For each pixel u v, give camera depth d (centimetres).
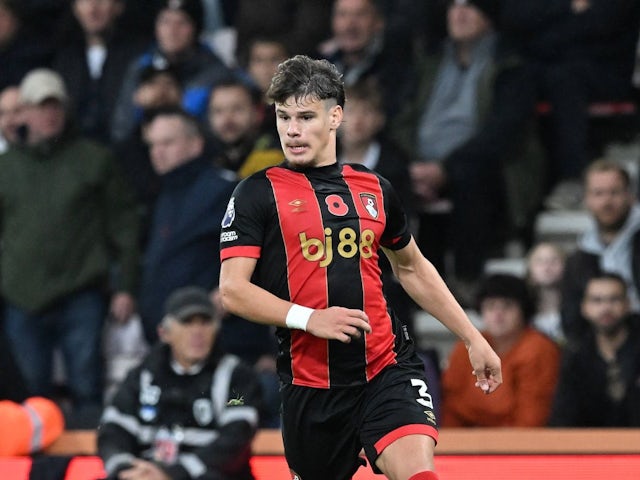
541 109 3250
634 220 2895
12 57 3531
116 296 3053
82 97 3438
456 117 3238
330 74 1505
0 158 3055
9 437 2120
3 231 3041
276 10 3581
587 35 3281
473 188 3089
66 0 3588
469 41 3238
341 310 1442
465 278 3095
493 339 2600
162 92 3169
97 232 3052
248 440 1919
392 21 3456
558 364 2570
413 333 2767
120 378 3011
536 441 2092
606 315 2461
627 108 3309
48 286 2997
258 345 2764
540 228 3266
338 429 1538
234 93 2989
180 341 1938
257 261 1516
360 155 3011
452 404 2592
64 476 2044
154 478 1875
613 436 2094
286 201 1506
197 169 2898
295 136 1490
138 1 3541
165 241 2884
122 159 3209
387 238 1566
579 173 3234
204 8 3762
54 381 3078
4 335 2659
